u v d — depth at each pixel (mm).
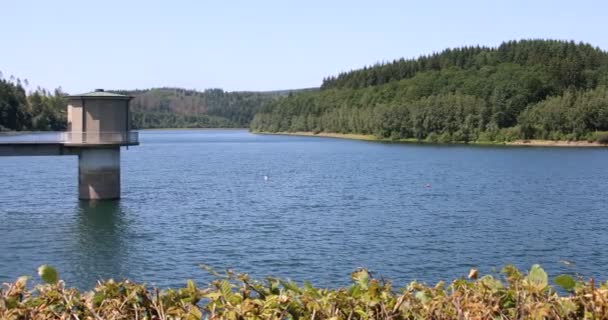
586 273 29828
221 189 66188
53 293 5973
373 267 30312
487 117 181500
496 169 92875
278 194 61500
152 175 84250
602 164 101188
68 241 37312
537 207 52188
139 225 42594
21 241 37406
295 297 5953
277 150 157125
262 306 5750
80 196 54531
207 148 171250
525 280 6148
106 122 53094
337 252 33562
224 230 40438
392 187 68125
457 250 34406
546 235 39156
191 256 32969
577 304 5938
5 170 91312
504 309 5996
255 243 36031
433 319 5844
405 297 6020
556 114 164875
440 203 54594
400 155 130000
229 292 6016
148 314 5930
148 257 32938
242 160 118625
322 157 126250
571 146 157375
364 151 147125
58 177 79562
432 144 177625
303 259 31938
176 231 40219
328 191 64312
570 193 62688
